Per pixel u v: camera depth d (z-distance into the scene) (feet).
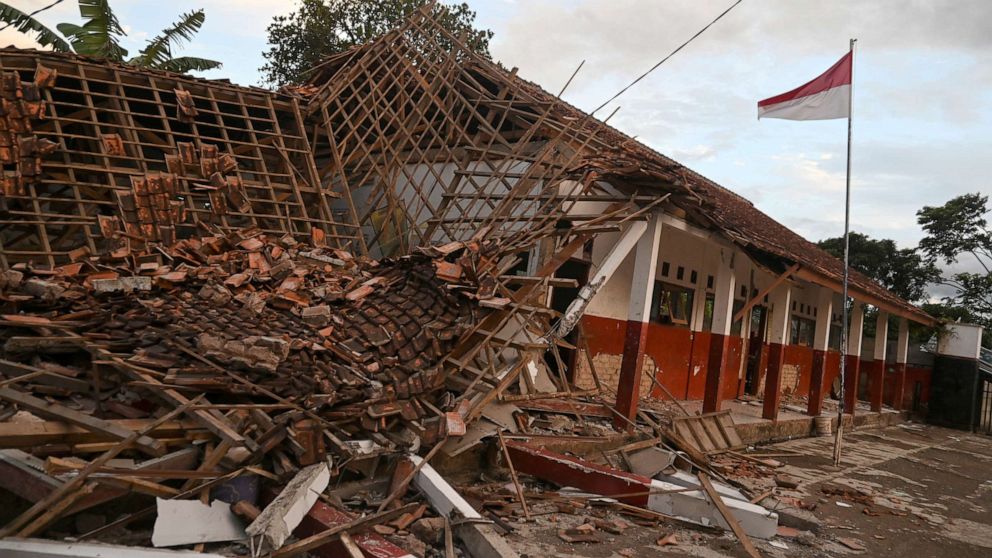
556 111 36.52
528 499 21.29
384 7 79.00
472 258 24.03
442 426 19.38
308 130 42.01
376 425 18.83
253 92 39.24
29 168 28.81
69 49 47.19
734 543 20.18
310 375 19.12
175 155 33.58
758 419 43.96
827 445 46.03
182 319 21.17
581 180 30.12
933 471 41.14
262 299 23.58
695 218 31.76
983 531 26.43
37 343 18.60
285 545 14.55
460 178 35.63
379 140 39.45
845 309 37.35
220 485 15.28
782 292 44.42
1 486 14.19
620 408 30.91
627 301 40.83
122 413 16.76
